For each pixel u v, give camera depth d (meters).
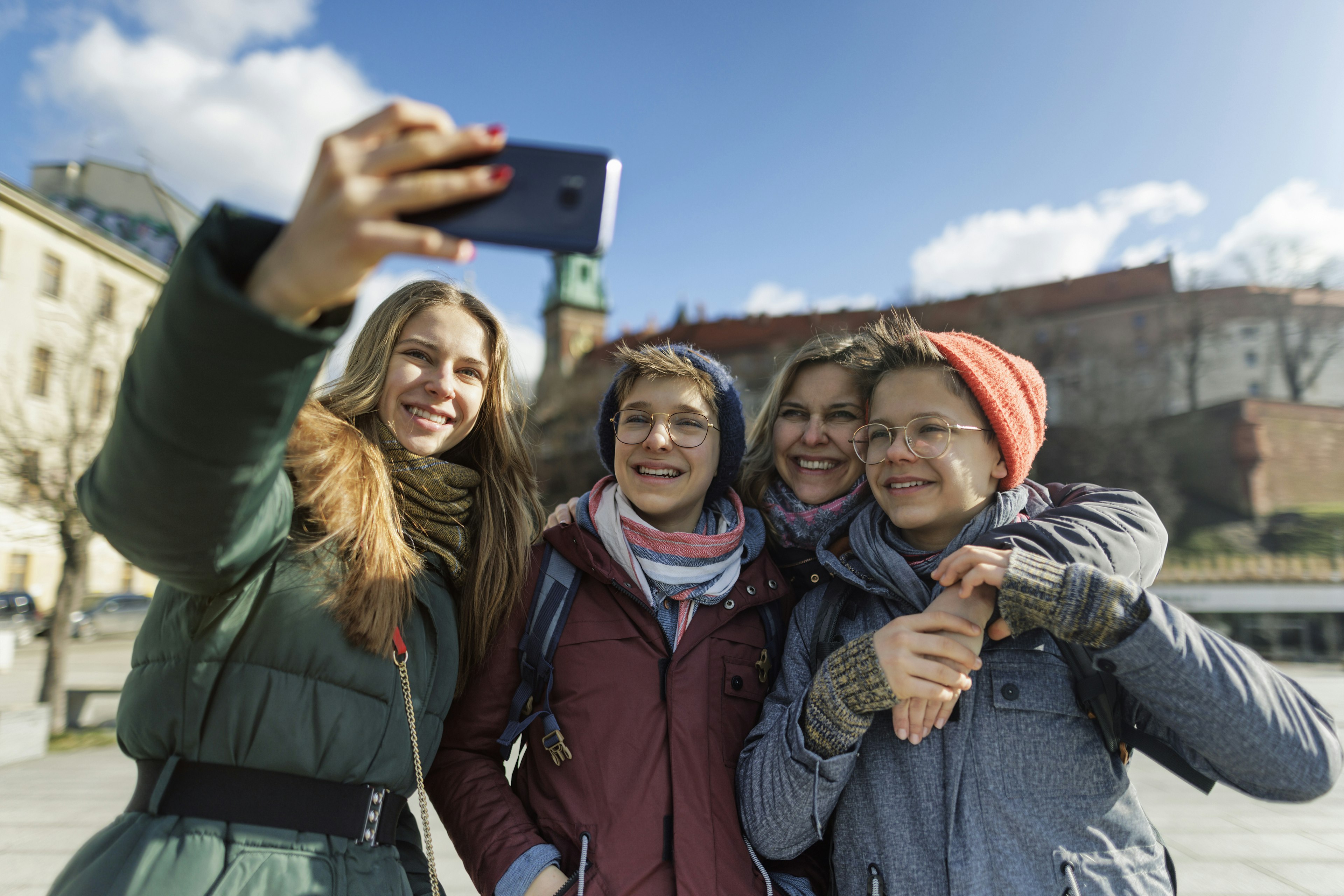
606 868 1.77
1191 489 50.38
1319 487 49.19
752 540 2.32
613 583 2.05
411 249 0.83
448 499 1.97
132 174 34.06
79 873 1.32
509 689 2.05
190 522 1.02
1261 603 35.50
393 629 1.58
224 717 1.40
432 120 0.86
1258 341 57.34
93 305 12.40
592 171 0.94
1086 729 1.67
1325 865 5.14
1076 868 1.58
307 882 1.38
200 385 0.90
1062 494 2.11
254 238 0.91
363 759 1.52
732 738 1.99
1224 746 1.42
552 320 108.25
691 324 78.62
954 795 1.65
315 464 1.56
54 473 10.66
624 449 2.21
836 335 2.60
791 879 1.94
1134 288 63.75
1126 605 1.46
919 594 1.82
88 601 27.33
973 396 1.81
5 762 8.70
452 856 5.15
